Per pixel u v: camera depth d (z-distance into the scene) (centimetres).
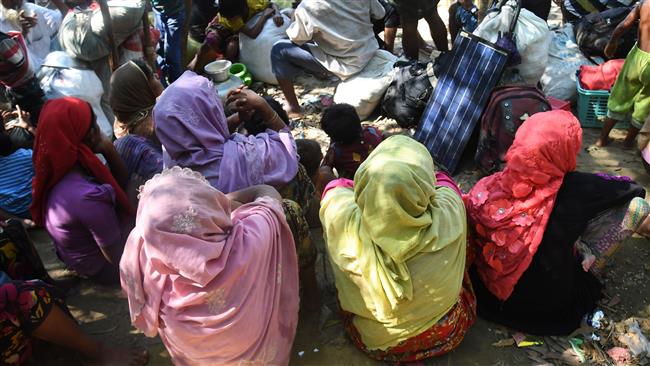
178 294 221
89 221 300
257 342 245
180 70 533
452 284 253
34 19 494
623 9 459
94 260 326
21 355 267
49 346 301
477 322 300
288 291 261
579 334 288
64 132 289
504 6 420
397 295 244
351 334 288
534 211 267
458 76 420
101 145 313
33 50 515
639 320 294
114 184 312
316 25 460
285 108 512
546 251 269
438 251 246
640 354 275
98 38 435
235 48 566
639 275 319
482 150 398
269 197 257
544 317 292
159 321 232
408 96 452
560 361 276
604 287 313
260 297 239
